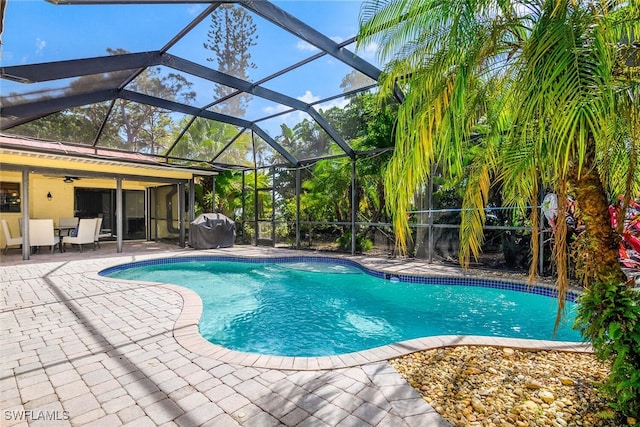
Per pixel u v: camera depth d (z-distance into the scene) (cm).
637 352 209
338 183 1112
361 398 239
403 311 575
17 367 289
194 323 401
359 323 523
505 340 342
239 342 451
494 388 251
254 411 226
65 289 567
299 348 433
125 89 737
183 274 870
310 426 208
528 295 603
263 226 1312
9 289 566
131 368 288
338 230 1149
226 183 1359
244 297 666
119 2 411
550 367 284
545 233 642
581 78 166
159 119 892
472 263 808
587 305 236
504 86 277
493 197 768
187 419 217
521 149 256
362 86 743
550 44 178
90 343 341
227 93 791
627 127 210
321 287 738
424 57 251
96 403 236
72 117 788
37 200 1146
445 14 225
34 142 855
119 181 1042
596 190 234
